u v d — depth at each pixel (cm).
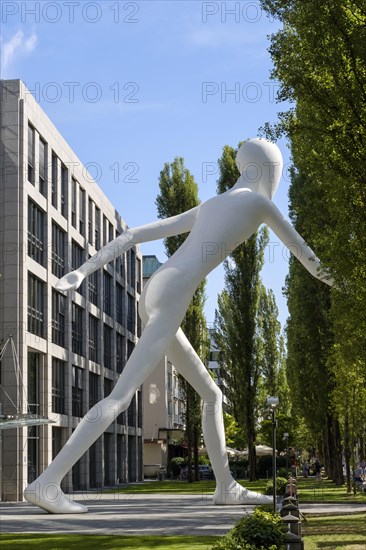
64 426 4409
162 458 7950
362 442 6669
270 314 8169
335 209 1702
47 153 4197
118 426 5953
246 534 1183
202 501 3281
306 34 1586
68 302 4559
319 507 2895
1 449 3566
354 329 1750
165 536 1838
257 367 5162
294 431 8169
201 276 2638
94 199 5406
